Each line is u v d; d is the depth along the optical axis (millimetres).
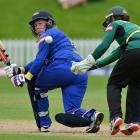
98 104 46094
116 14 29875
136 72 28859
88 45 96438
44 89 30734
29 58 98375
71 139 26859
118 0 117312
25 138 26938
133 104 29547
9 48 98438
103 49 28578
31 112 40312
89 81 77500
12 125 33938
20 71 31172
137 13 112938
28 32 108188
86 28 109250
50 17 31156
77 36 106812
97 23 110688
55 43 30656
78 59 30938
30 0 117625
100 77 84750
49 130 31672
